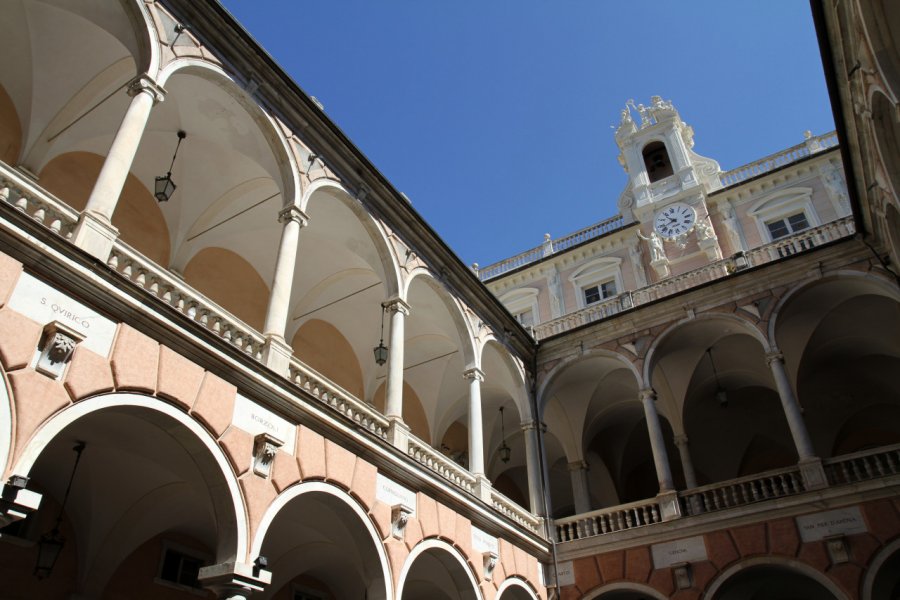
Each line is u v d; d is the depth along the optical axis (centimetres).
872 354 2195
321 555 1608
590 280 2925
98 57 1320
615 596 1902
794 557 1579
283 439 1121
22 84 1325
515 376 2167
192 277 1653
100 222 938
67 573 1202
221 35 1320
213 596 1444
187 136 1494
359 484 1259
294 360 1223
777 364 1834
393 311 1600
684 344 2173
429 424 2384
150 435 1090
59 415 801
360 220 1639
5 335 770
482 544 1617
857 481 1577
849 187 1664
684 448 2220
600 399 2427
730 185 2752
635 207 2966
